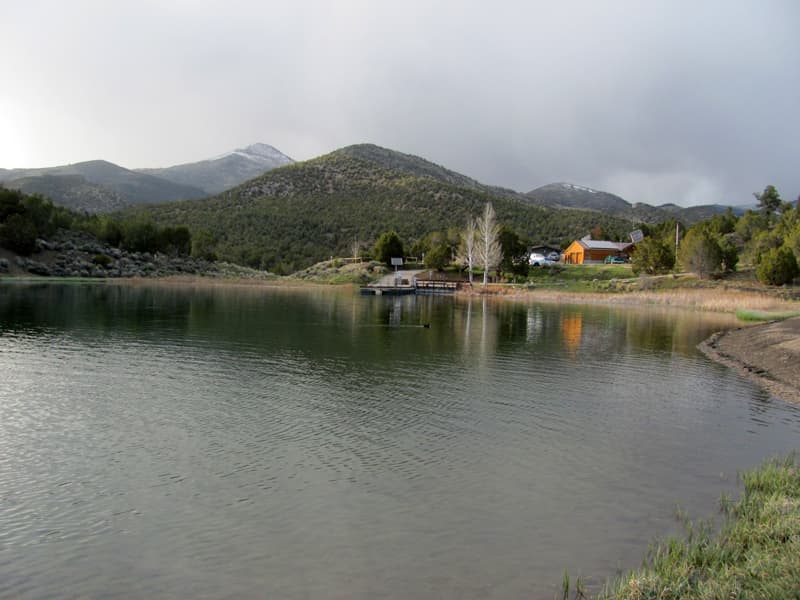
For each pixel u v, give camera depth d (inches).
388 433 604.1
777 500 418.9
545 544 373.1
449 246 4571.9
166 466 501.0
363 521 404.5
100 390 753.0
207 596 313.9
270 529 391.5
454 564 348.2
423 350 1148.5
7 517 405.1
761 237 3794.3
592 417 682.2
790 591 285.3
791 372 952.3
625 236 6136.8
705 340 1386.6
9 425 604.7
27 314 1557.6
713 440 600.1
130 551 362.0
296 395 750.5
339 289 3654.0
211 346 1115.3
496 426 636.7
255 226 6752.0
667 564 335.0
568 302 2783.0
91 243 4005.9
